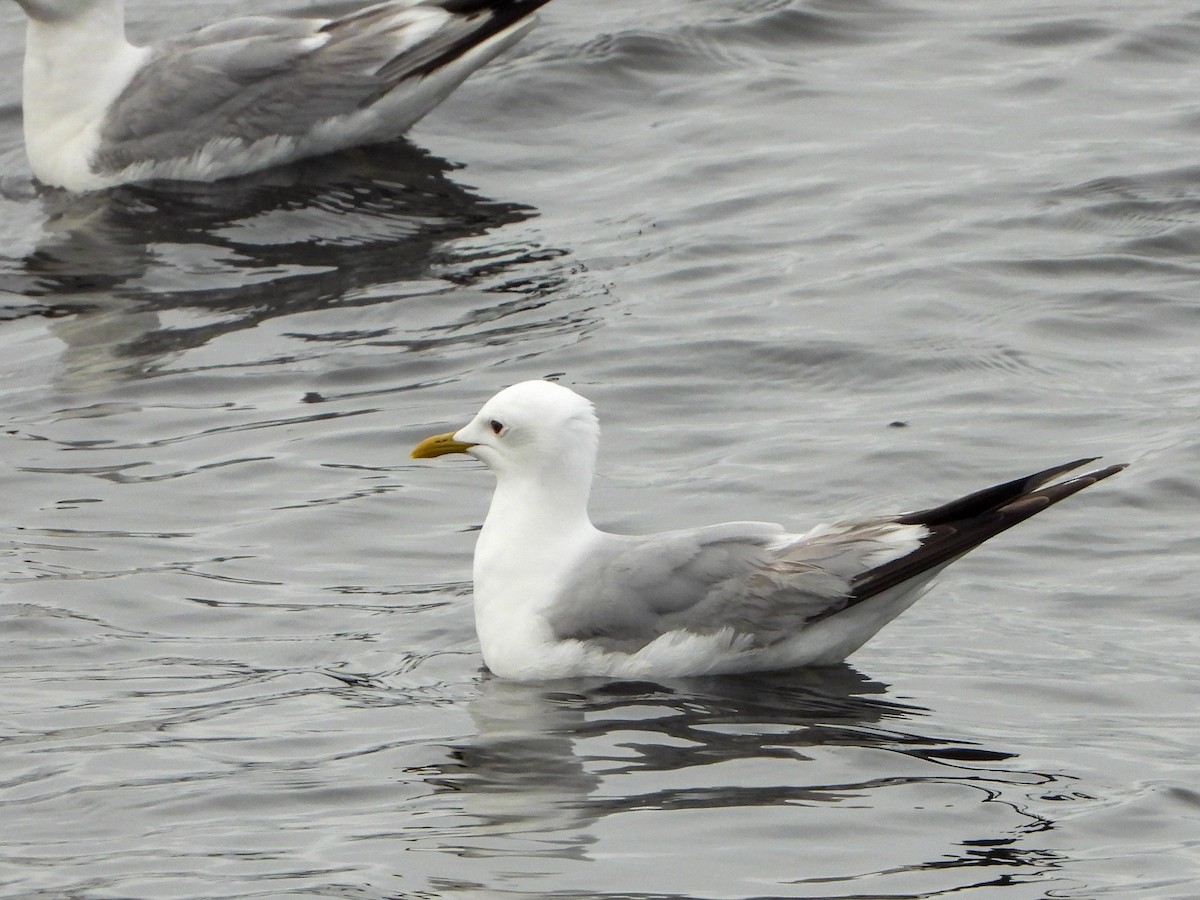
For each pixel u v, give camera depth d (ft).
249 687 37.88
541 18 76.43
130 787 33.45
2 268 60.23
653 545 39.34
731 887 29.58
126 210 64.18
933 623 40.47
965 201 61.11
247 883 29.86
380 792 33.12
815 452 47.44
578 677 38.78
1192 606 40.57
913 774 33.60
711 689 37.93
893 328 53.57
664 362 52.29
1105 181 61.67
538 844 31.09
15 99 73.31
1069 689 37.19
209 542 44.47
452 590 42.34
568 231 60.95
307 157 67.15
